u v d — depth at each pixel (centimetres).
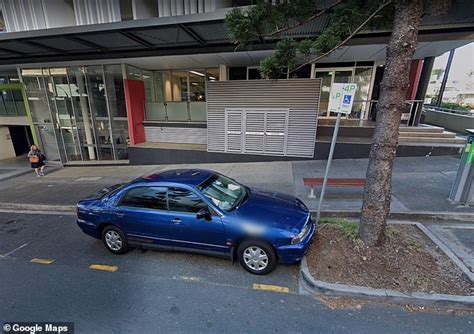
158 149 1227
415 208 570
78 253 502
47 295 382
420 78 1096
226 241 409
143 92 1347
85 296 377
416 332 292
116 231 477
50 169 1357
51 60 1184
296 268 420
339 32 425
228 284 389
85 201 512
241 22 445
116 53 1087
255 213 416
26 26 1120
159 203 445
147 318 330
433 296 329
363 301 341
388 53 365
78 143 1416
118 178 1075
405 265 380
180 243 439
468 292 332
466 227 505
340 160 1003
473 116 1255
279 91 994
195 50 1005
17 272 446
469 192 571
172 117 1318
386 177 392
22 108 1548
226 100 1066
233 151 1112
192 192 428
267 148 1066
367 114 1231
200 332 305
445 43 839
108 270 439
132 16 1039
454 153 934
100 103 1322
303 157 1036
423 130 1029
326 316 321
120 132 1337
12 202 835
